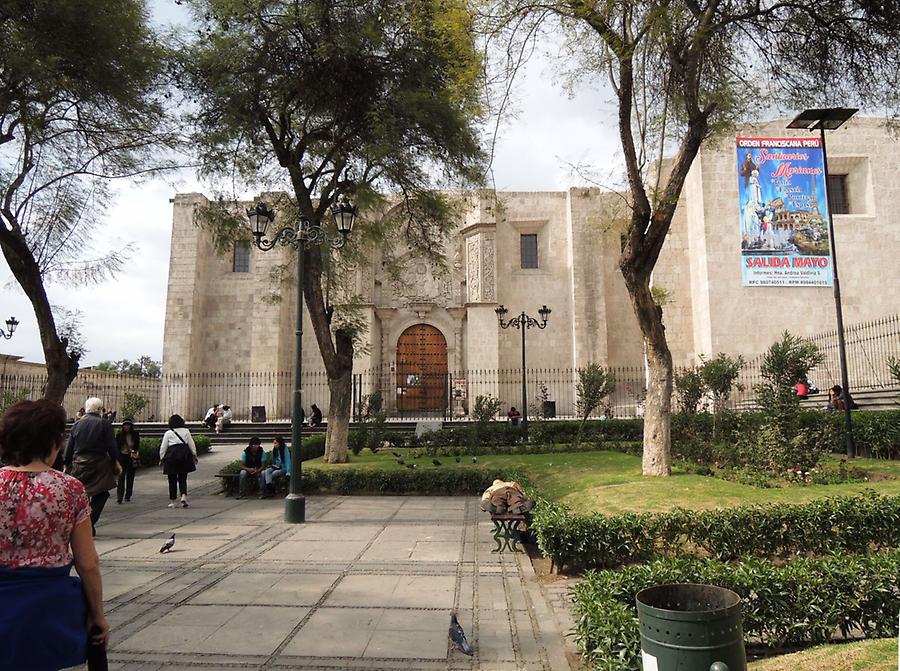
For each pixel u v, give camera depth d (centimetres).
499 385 3200
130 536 853
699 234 2911
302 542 809
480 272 3225
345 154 1518
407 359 3319
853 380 2658
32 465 270
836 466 1127
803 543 630
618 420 2095
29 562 250
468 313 3203
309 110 1480
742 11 1053
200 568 675
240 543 805
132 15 1220
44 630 244
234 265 3444
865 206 2891
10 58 1028
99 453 808
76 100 1244
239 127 1356
